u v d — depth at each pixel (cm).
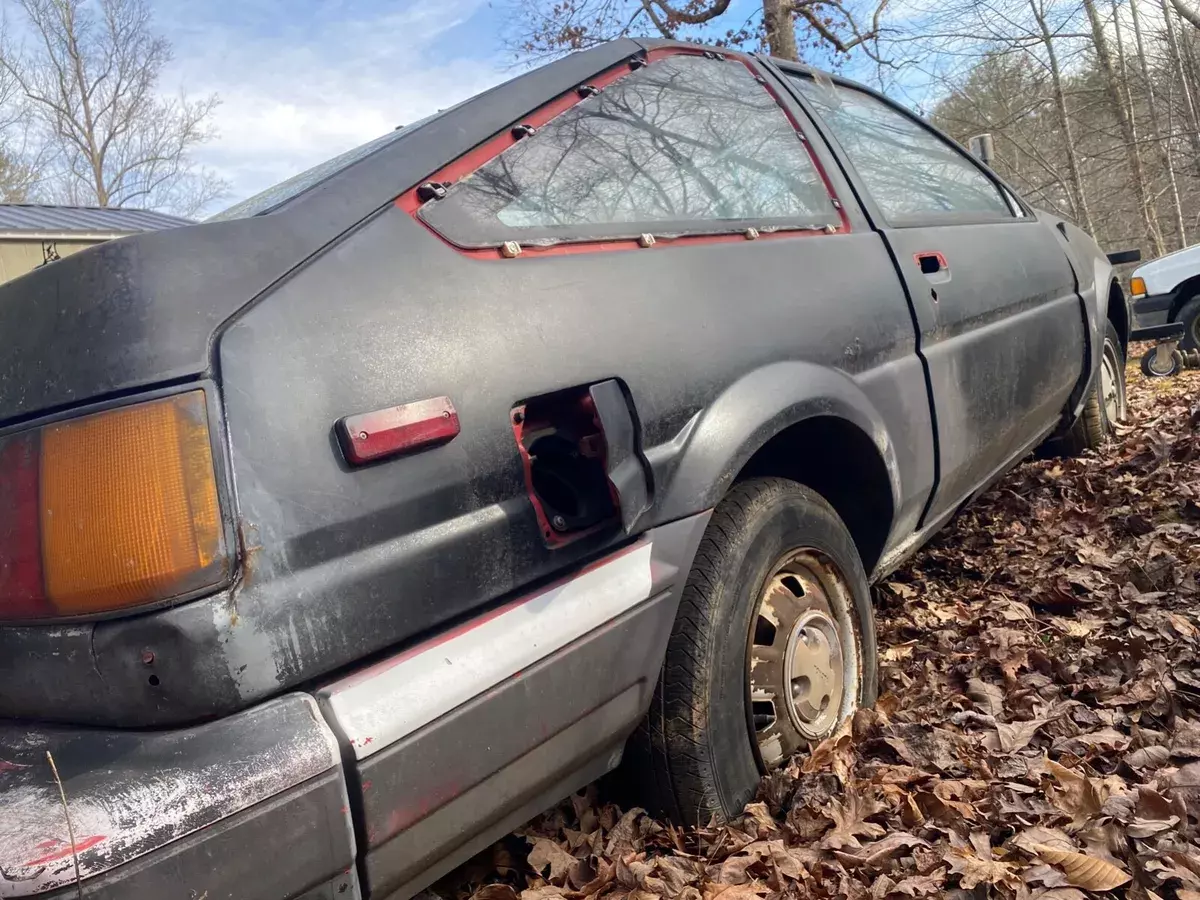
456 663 151
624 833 203
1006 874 177
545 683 163
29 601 137
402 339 154
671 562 187
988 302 320
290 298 146
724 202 237
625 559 181
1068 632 292
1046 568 345
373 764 137
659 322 194
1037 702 248
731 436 198
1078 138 2048
